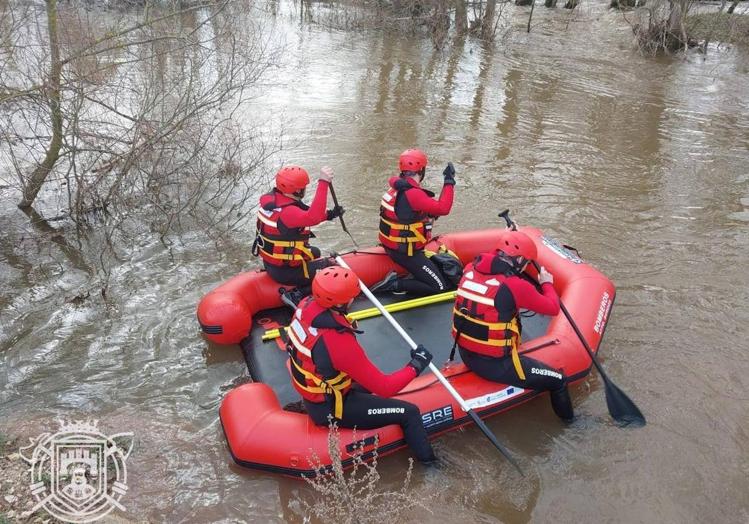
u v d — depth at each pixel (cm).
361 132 965
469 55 1544
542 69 1450
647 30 1681
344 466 354
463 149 920
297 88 1171
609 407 402
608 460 378
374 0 1739
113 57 750
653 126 1073
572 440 393
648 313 531
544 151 930
